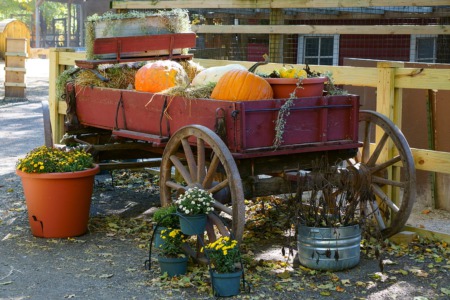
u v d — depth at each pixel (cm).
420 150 650
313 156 605
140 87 655
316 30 999
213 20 1316
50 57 931
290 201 577
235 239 533
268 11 1268
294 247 621
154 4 1138
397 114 669
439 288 530
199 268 559
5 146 1170
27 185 643
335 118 601
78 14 3962
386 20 1382
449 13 1245
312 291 521
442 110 740
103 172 945
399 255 606
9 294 513
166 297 508
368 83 675
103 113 693
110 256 601
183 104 589
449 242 637
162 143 605
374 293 518
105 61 698
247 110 545
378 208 633
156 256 600
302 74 596
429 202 764
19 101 1825
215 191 560
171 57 749
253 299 504
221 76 583
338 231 554
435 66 741
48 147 717
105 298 506
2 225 694
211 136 541
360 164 648
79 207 652
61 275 554
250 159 569
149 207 776
